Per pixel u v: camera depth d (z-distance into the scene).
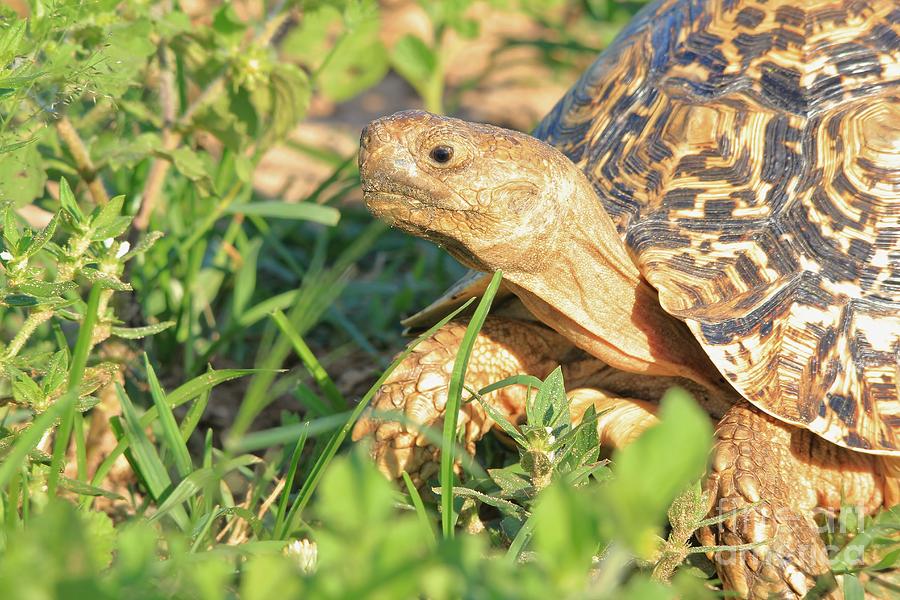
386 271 9.11
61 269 4.27
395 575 1.85
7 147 4.54
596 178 5.53
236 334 7.36
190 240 7.17
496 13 15.78
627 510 1.87
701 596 4.04
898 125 5.21
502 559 3.93
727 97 5.44
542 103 13.70
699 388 5.40
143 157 6.12
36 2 4.84
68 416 4.20
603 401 5.31
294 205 7.05
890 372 4.79
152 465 4.87
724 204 5.17
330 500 2.02
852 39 5.52
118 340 6.07
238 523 4.93
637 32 6.19
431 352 5.45
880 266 4.97
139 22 5.70
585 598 2.03
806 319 4.85
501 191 4.78
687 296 4.93
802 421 4.68
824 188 5.11
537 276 5.08
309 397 5.90
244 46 6.90
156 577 2.97
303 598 1.96
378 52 10.87
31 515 4.42
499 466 5.75
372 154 4.79
